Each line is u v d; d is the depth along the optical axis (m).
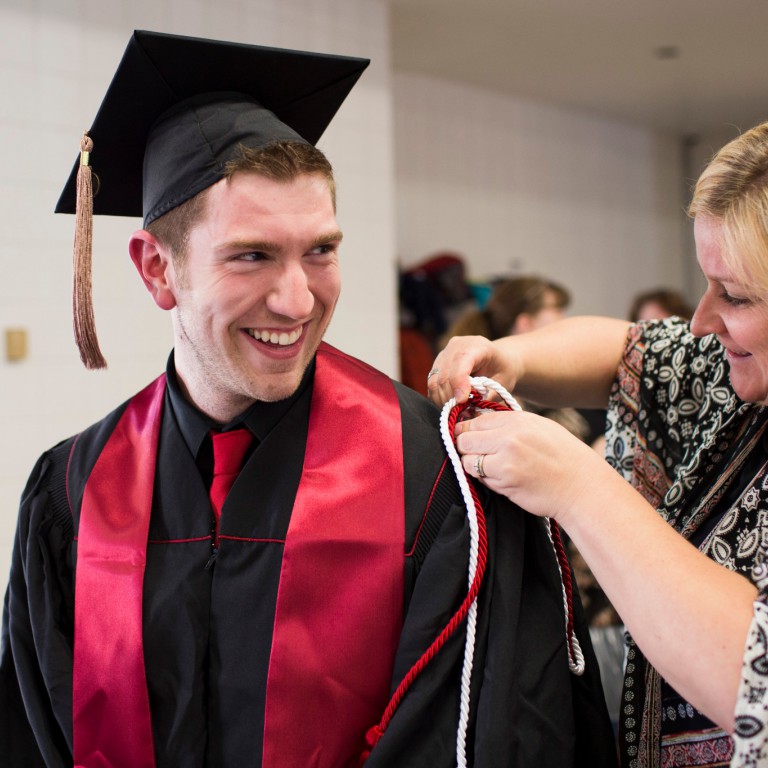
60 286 2.57
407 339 3.90
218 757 0.89
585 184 5.44
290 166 0.82
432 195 4.64
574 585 0.97
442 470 0.94
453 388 1.03
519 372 1.14
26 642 0.99
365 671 0.88
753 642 0.76
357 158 3.28
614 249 5.63
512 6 3.57
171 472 0.96
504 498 0.94
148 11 2.72
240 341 0.86
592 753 0.94
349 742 0.88
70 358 2.59
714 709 0.78
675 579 0.81
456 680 0.89
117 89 0.90
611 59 4.31
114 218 2.63
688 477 1.01
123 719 0.90
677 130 5.89
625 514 0.86
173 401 0.98
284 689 0.86
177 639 0.90
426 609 0.87
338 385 1.00
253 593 0.90
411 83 4.53
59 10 2.55
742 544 0.91
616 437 1.20
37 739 0.96
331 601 0.88
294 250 0.83
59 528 0.99
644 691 0.99
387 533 0.90
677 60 4.34
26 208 2.51
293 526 0.90
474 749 0.86
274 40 3.02
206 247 0.83
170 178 0.88
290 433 0.95
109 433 1.04
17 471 2.51
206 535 0.93
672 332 1.17
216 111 0.88
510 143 4.99
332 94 1.00
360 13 3.29
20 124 2.49
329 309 0.89
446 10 3.58
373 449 0.94
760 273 0.79
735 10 3.70
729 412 1.00
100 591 0.93
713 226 0.83
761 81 4.76
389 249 3.39
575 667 0.94
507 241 5.00
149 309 2.71
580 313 5.41
